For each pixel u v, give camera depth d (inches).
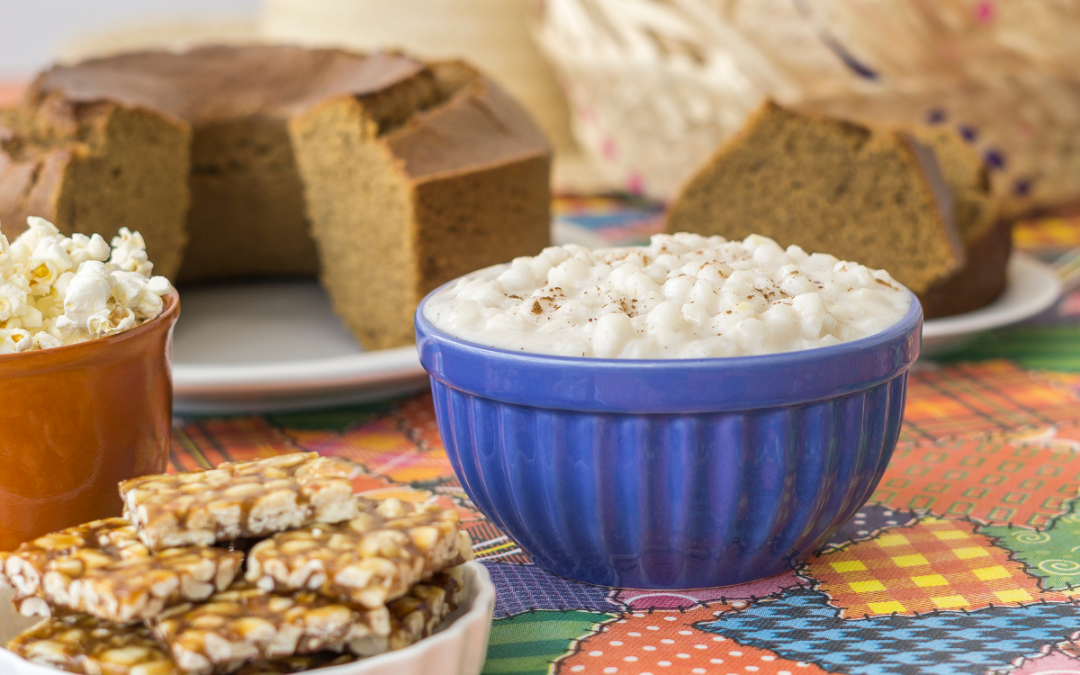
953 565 30.1
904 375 29.4
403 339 39.2
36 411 29.5
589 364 27.9
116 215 39.8
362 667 26.4
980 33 46.1
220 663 26.4
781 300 28.9
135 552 27.2
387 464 33.9
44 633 27.3
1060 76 47.8
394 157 38.2
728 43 48.3
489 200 38.8
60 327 29.8
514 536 29.8
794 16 47.7
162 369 30.9
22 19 104.7
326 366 34.8
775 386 27.8
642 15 52.2
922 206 38.2
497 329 28.7
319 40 66.4
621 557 29.1
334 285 42.8
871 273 30.0
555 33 61.6
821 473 28.5
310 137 41.8
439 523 27.5
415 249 38.1
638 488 28.3
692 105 52.5
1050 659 27.8
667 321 28.3
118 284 30.5
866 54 46.9
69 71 43.4
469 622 27.1
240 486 27.8
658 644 28.4
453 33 66.7
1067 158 52.0
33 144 39.2
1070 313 41.6
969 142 50.3
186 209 43.9
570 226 48.4
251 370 34.5
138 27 78.8
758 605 29.2
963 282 38.3
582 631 28.7
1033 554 30.3
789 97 47.7
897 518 31.5
